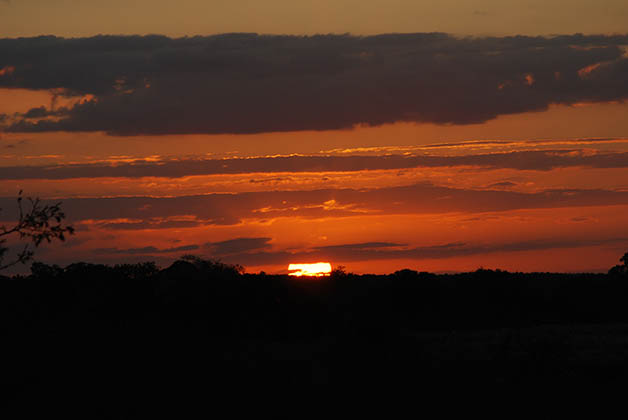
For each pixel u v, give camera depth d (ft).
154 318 251.39
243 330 263.49
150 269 289.74
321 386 137.80
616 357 206.39
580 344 258.37
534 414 124.77
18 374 138.62
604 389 139.23
